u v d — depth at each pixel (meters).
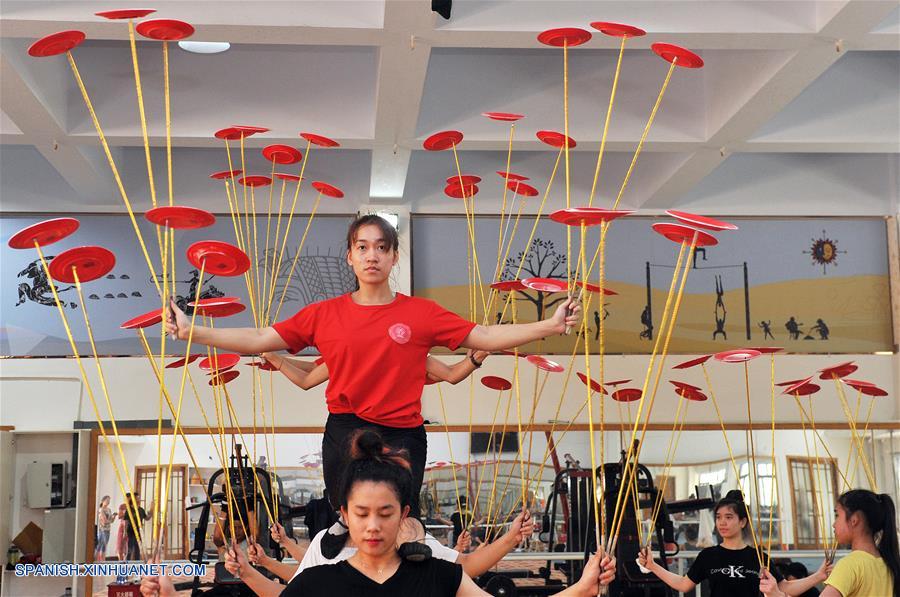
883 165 9.27
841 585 3.32
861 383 4.27
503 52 7.18
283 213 8.66
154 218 2.47
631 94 7.17
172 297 2.58
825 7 5.34
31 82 6.07
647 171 8.76
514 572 7.56
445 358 8.73
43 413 8.27
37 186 8.52
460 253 8.82
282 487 7.97
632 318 8.83
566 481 7.80
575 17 5.36
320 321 3.03
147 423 8.16
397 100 6.30
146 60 6.93
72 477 8.07
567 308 2.64
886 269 9.18
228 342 2.83
